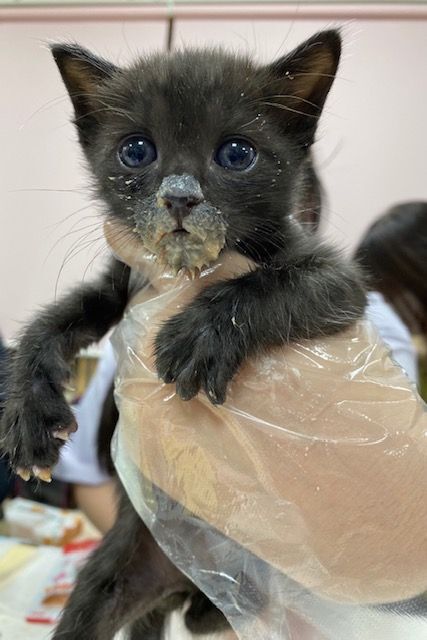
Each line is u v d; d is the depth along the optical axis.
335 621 0.15
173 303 0.16
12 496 0.35
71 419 0.16
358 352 0.16
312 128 0.18
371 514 0.15
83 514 0.33
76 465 0.30
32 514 0.32
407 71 0.41
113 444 0.17
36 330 0.18
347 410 0.15
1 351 0.20
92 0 0.41
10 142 0.40
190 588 0.18
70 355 0.18
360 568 0.15
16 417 0.16
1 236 0.41
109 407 0.23
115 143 0.17
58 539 0.30
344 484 0.15
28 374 0.16
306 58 0.17
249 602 0.16
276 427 0.15
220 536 0.16
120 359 0.17
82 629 0.17
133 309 0.17
